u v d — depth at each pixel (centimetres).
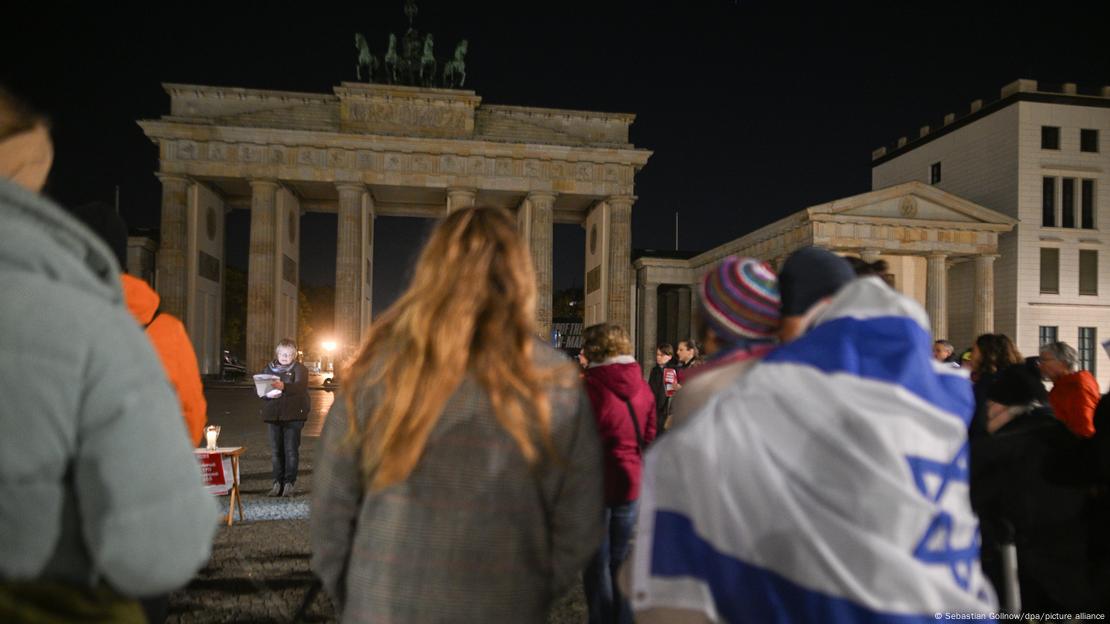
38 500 151
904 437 218
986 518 454
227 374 6481
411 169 5581
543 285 5659
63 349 154
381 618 225
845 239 4594
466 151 5597
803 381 225
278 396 1216
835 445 215
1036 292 4906
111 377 161
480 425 233
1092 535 395
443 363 236
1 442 147
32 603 149
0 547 147
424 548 226
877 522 208
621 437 562
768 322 271
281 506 1144
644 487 241
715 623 221
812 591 208
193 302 5462
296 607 666
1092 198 5038
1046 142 4981
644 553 232
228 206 6400
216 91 5622
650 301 6041
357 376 258
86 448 158
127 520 158
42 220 170
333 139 5428
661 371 1415
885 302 252
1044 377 710
